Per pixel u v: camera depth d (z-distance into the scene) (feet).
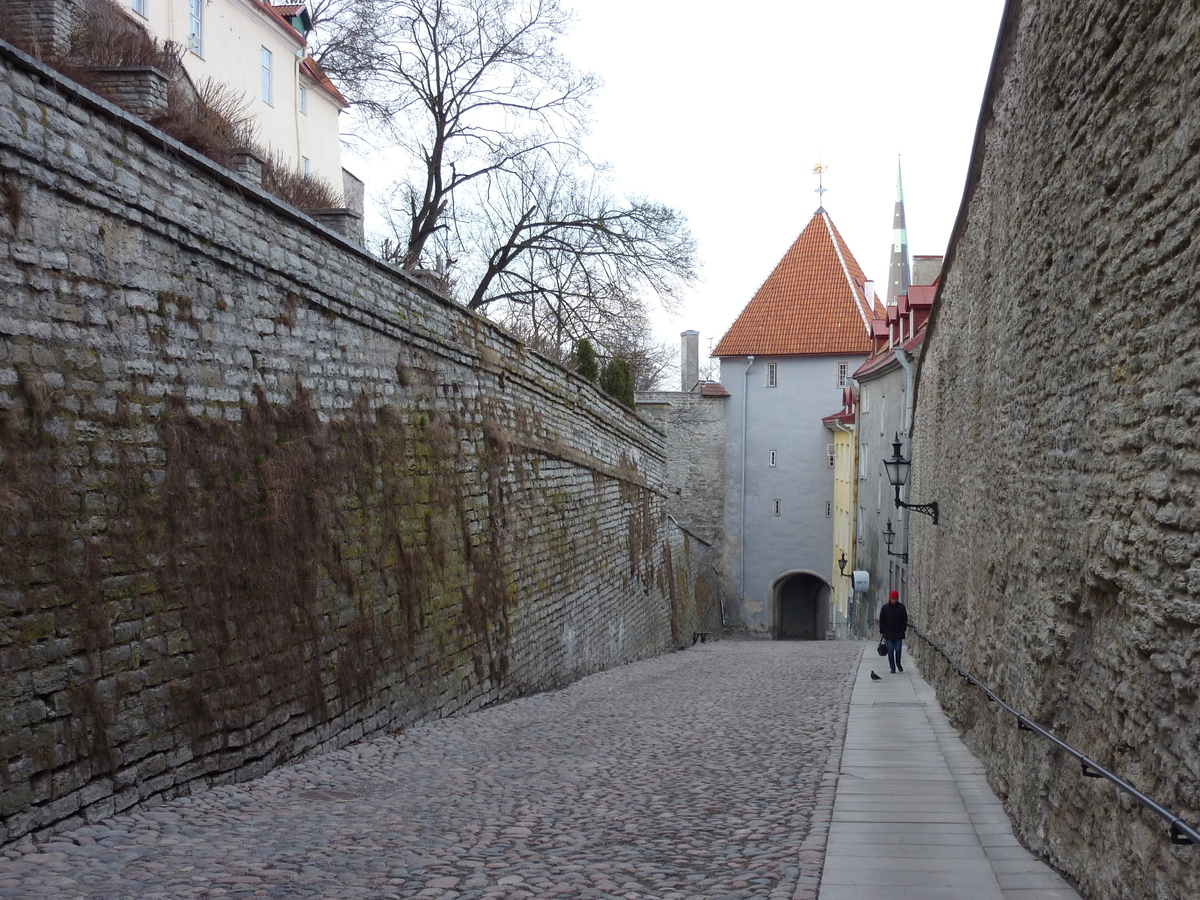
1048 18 24.09
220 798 26.09
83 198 23.07
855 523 122.72
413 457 41.11
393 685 37.88
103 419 23.49
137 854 20.80
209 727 26.71
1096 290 19.60
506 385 53.31
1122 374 17.89
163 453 25.61
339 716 33.81
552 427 61.00
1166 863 14.87
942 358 47.73
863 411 116.26
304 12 87.81
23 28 28.78
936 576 49.88
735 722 42.91
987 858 22.04
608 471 73.46
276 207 31.55
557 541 60.29
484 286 94.38
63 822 21.62
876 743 36.94
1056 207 23.09
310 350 33.58
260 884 19.35
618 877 20.53
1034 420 25.18
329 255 35.01
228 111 45.29
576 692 54.95
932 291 84.84
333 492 34.06
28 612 20.88
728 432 156.25
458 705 43.88
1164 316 15.76
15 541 20.63
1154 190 16.28
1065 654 21.43
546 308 92.79
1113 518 18.26
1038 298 24.94
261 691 29.19
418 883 19.86
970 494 37.14
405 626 39.01
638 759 34.27
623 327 93.20
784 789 29.25
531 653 54.19
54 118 22.29
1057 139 23.04
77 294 22.94
